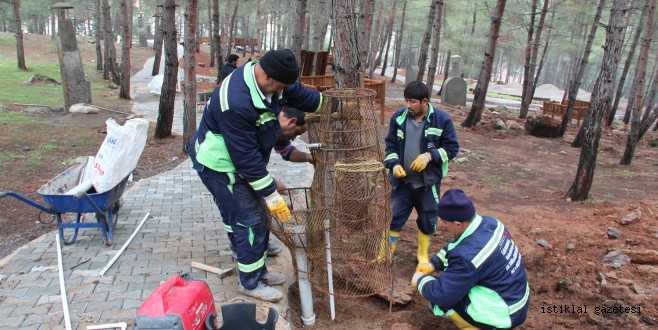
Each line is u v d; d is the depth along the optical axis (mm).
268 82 3141
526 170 10594
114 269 4203
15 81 20969
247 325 2896
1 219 5867
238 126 3111
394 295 4191
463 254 3049
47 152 9445
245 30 48062
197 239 4949
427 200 4332
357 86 5500
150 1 29078
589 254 5082
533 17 20047
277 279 4074
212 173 3412
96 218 5145
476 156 11523
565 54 43562
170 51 10383
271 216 3621
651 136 18953
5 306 3553
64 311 3467
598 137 7398
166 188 6871
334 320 3896
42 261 4328
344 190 3584
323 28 26453
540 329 3793
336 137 3654
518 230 6027
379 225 3725
